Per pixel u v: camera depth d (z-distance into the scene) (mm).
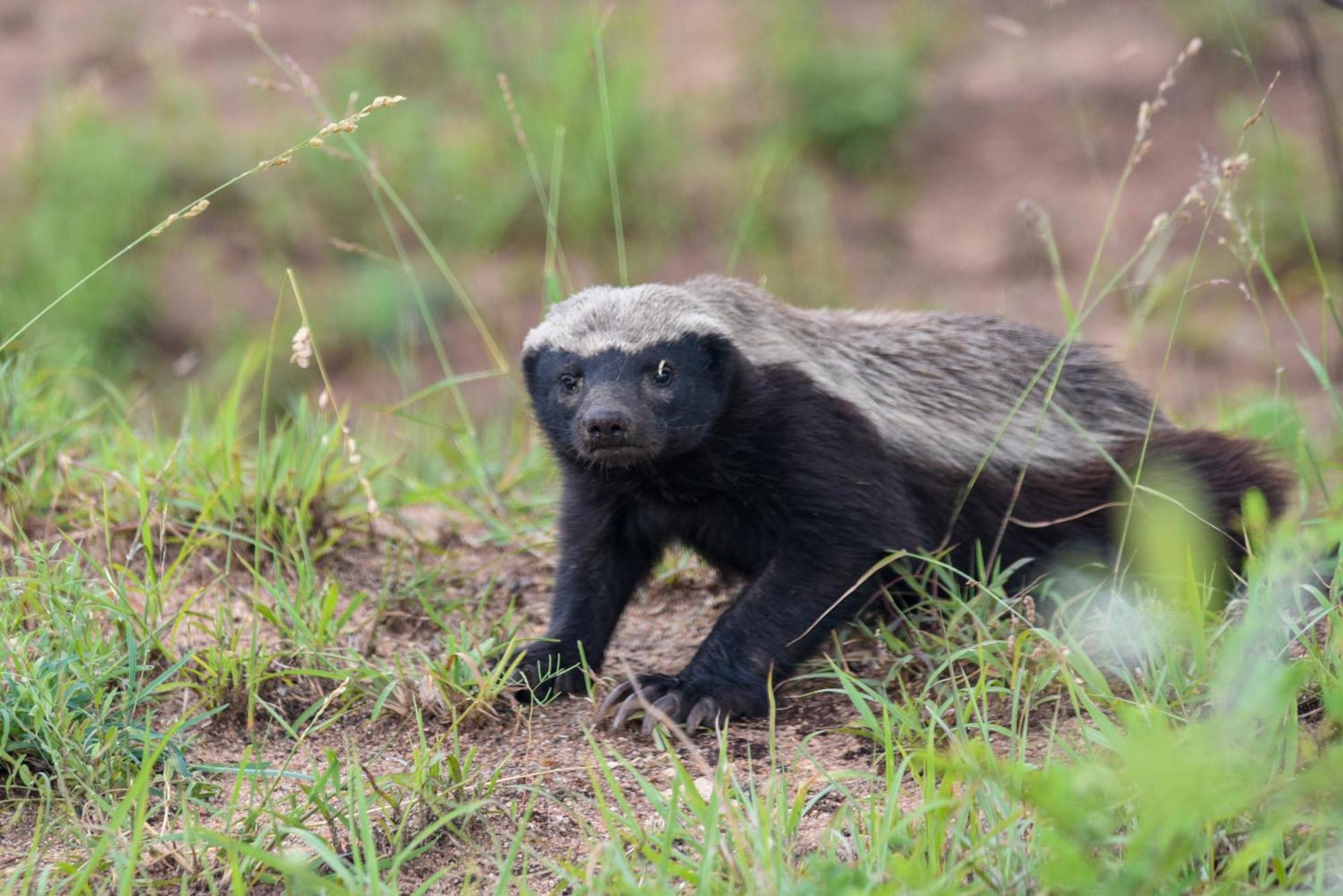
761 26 24797
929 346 9203
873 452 8477
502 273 20906
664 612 9438
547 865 5547
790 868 5289
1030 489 9062
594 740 6688
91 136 21797
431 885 5758
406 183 21672
